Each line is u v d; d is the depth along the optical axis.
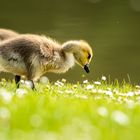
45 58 16.38
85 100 12.10
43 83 17.62
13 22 37.97
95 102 11.94
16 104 10.40
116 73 29.22
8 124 9.02
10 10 41.28
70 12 41.03
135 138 8.91
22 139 8.20
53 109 10.12
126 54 31.70
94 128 9.14
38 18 38.94
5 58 15.80
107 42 33.59
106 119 9.84
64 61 17.17
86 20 38.62
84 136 8.55
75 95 14.23
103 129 9.20
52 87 16.08
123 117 9.70
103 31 36.06
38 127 8.96
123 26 37.56
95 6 43.34
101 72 29.14
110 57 31.28
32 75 16.11
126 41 33.97
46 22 37.81
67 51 17.27
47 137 8.29
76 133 8.66
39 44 16.22
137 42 33.91
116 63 30.39
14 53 15.80
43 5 43.16
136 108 11.30
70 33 34.62
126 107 11.52
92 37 34.38
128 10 42.09
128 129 9.39
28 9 41.81
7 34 19.45
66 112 9.93
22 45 15.91
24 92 13.01
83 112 10.15
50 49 16.61
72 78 27.94
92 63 30.38
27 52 15.88
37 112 9.84
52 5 43.22
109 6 43.41
